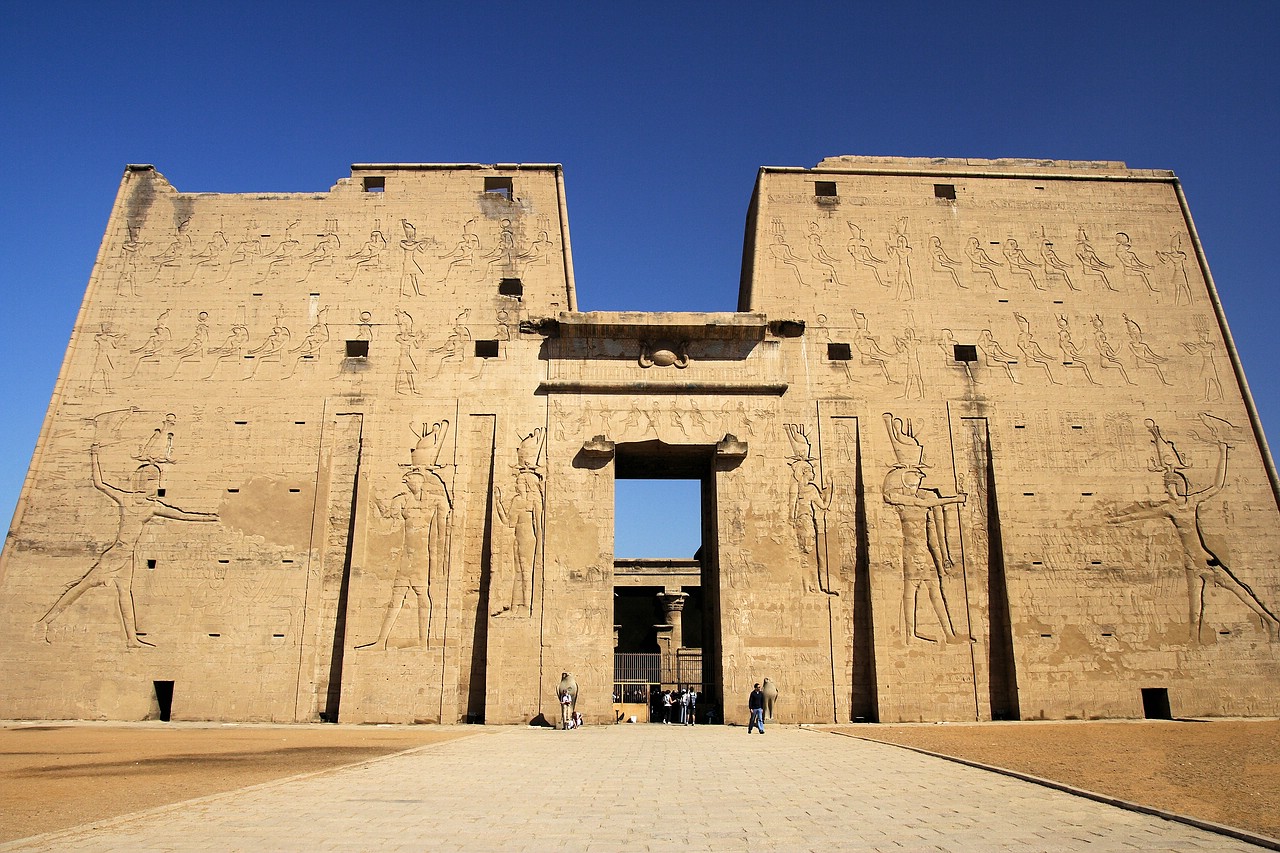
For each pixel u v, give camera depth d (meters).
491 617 28.39
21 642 27.94
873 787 13.37
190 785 13.40
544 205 33.22
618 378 30.89
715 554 31.42
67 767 15.73
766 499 29.80
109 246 32.28
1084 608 29.31
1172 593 29.58
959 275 32.78
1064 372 31.70
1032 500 30.25
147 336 31.23
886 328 31.94
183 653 28.09
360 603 28.53
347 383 30.84
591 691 27.84
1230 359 32.09
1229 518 30.31
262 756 17.56
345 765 15.91
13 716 27.38
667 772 15.17
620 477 34.72
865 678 28.61
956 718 28.30
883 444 30.62
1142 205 34.06
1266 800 11.84
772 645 28.53
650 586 45.16
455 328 31.58
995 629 29.23
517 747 19.75
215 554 28.97
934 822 10.44
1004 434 30.94
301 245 32.53
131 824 10.16
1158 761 16.41
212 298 31.77
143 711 27.62
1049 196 34.00
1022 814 10.98
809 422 30.67
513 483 29.70
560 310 31.86
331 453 30.12
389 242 32.59
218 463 29.89
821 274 32.50
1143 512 30.28
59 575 28.56
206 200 33.03
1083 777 14.19
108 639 28.11
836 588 29.17
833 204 33.44
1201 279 33.12
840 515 29.88
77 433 30.02
